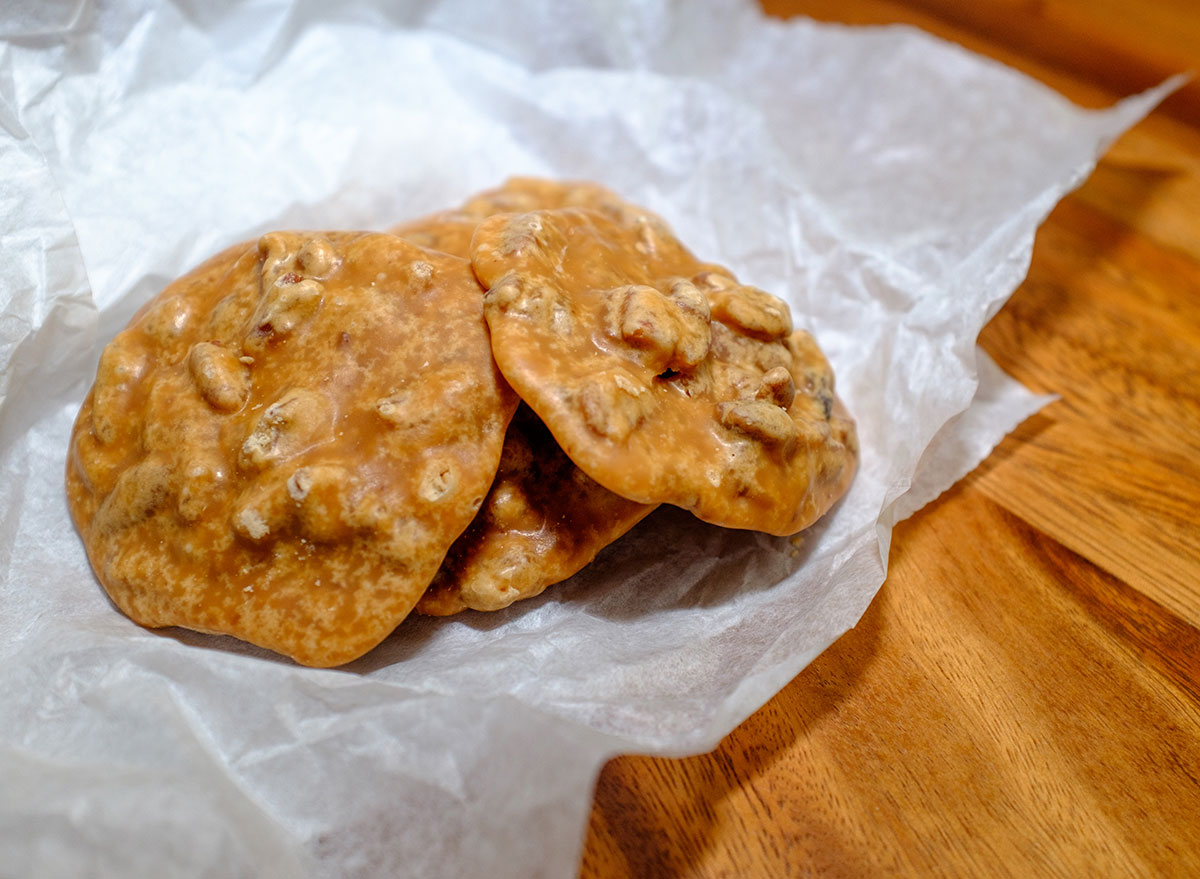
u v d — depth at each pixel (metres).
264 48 0.25
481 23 0.29
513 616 0.18
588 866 0.16
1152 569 0.20
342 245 0.19
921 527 0.21
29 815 0.14
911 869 0.16
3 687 0.17
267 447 0.17
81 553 0.19
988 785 0.17
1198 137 0.33
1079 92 0.33
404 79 0.27
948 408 0.21
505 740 0.15
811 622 0.18
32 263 0.20
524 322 0.17
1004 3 0.38
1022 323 0.26
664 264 0.21
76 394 0.21
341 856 0.15
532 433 0.19
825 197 0.28
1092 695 0.18
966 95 0.30
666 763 0.17
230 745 0.16
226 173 0.24
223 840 0.15
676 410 0.18
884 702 0.18
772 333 0.19
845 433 0.21
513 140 0.28
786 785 0.17
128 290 0.22
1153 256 0.28
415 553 0.17
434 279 0.18
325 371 0.18
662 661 0.17
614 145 0.28
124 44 0.22
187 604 0.17
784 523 0.18
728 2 0.32
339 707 0.16
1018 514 0.21
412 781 0.15
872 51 0.31
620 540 0.20
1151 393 0.24
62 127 0.21
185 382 0.18
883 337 0.23
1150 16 0.38
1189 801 0.17
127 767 0.15
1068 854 0.16
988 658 0.18
